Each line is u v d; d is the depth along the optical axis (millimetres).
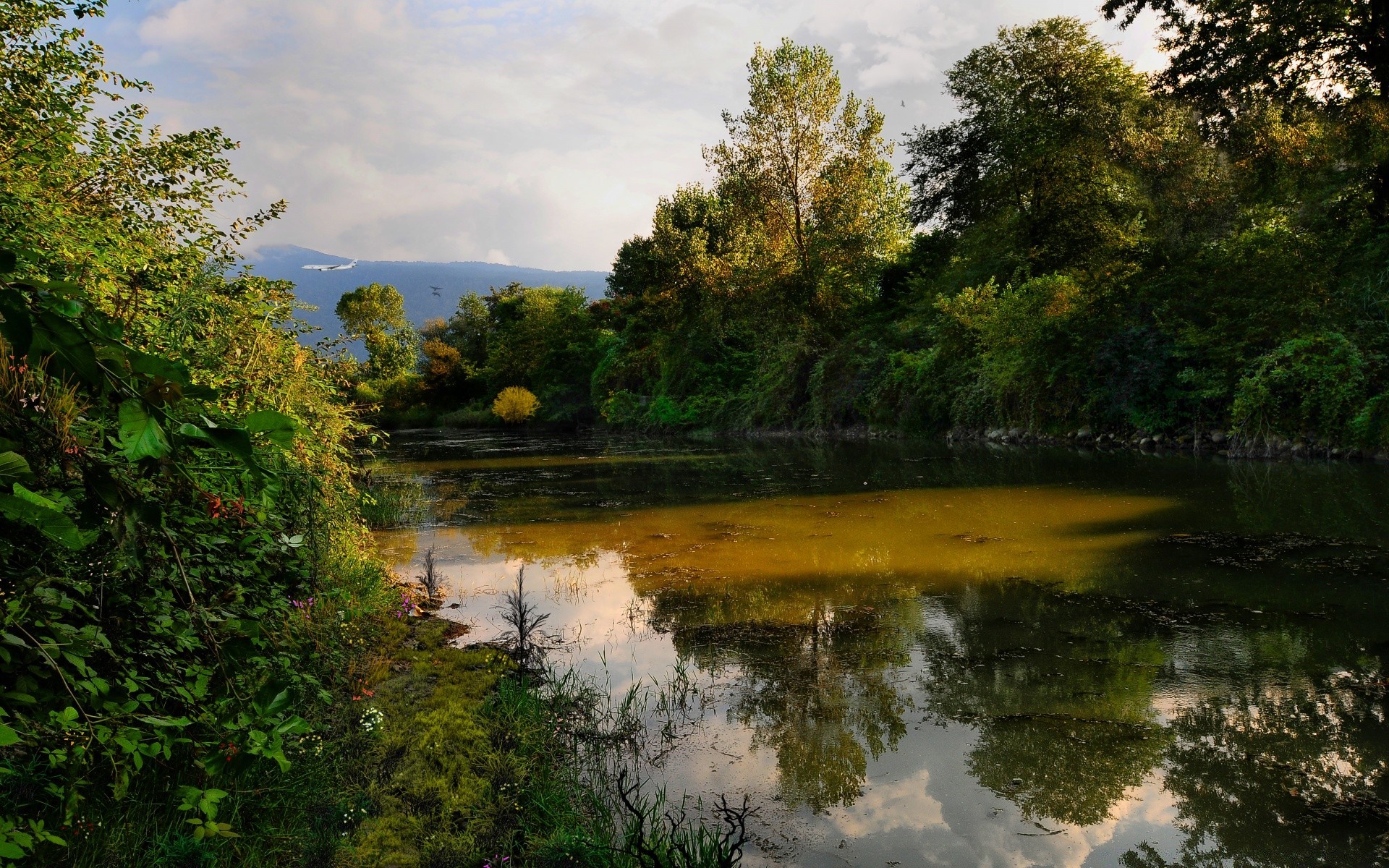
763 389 28875
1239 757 3602
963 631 5473
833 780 3502
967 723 4039
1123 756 3654
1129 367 17375
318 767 3316
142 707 2451
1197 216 19922
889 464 16062
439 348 51125
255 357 4723
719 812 3258
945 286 25672
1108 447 17344
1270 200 16641
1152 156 21156
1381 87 13844
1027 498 10898
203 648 2609
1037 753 3707
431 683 4609
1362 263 14281
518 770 3529
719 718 4156
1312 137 15773
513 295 57281
